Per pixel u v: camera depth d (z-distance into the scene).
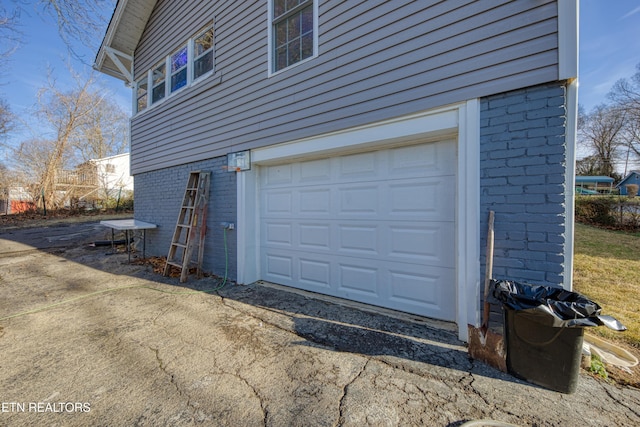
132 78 7.51
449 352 2.50
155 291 4.29
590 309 1.86
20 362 2.37
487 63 2.54
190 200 5.31
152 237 6.89
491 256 2.42
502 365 2.21
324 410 1.82
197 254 5.45
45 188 16.39
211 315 3.36
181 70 6.00
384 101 3.16
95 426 1.70
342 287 3.90
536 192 2.34
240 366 2.31
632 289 3.91
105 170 20.05
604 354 2.30
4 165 17.58
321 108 3.69
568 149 2.26
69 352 2.52
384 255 3.52
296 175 4.38
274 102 4.21
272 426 1.70
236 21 4.71
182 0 5.78
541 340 2.00
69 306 3.65
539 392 1.96
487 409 1.81
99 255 7.04
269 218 4.74
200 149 5.41
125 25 6.77
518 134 2.41
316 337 2.80
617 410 1.78
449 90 2.74
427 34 2.87
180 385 2.07
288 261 4.51
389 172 3.46
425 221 3.21
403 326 3.01
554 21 2.25
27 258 6.73
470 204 2.62
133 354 2.49
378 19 3.20
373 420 1.73
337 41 3.54
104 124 21.66
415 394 1.96
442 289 3.11
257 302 3.79
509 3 2.44
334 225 3.96
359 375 2.18
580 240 7.28
